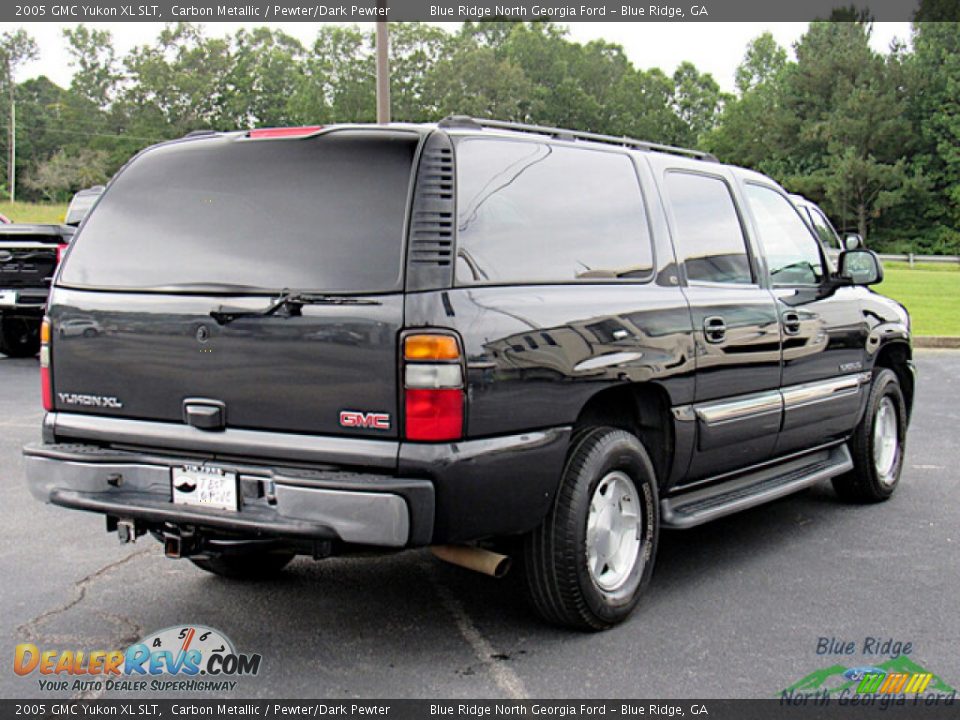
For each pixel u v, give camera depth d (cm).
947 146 7056
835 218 7462
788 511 654
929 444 861
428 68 8512
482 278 391
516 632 442
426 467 366
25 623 451
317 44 8369
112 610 468
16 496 667
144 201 436
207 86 9869
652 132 9375
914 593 496
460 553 414
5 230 1253
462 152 398
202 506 400
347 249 383
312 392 381
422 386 366
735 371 516
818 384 592
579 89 9338
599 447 431
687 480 503
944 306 2225
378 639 434
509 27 9969
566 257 432
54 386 444
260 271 396
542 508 407
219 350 397
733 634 441
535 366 399
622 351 441
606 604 438
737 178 572
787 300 568
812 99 7838
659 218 493
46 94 11012
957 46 7369
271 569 518
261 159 412
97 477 416
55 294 444
